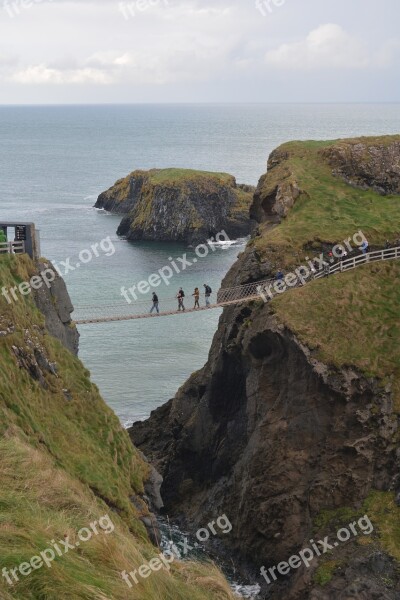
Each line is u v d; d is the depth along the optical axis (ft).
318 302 160.25
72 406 112.16
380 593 117.60
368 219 193.67
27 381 104.32
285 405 151.84
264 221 209.46
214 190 431.84
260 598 134.00
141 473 114.62
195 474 172.35
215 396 171.32
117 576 56.75
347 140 223.71
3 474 71.61
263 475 146.72
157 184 426.92
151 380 209.36
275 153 233.14
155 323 251.39
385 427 139.95
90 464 100.37
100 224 460.96
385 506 132.05
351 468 139.03
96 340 234.99
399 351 151.23
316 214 194.49
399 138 221.66
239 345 163.84
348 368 146.30
